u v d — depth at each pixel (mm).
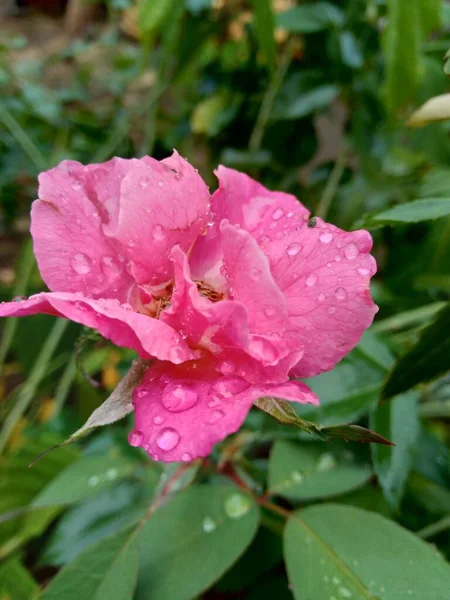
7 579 131
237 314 75
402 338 155
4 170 271
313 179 232
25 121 274
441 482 130
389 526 97
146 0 198
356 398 120
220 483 136
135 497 135
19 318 233
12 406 224
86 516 133
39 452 156
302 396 75
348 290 81
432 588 85
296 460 122
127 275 91
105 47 316
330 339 81
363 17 196
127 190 83
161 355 78
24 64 311
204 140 259
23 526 156
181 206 86
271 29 172
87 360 207
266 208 95
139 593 98
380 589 87
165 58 216
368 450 121
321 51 208
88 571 96
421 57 172
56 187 90
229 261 82
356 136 205
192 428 72
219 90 244
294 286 83
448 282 172
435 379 103
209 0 220
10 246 335
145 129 267
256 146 218
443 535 136
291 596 129
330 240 83
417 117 102
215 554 101
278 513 115
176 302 83
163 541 105
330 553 95
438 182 132
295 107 204
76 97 285
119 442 147
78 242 89
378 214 101
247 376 82
